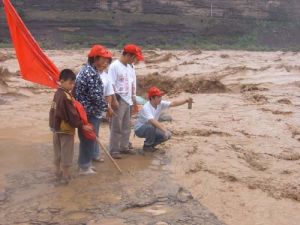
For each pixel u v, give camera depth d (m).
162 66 27.17
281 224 6.98
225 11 88.12
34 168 8.86
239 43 83.62
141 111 9.38
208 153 9.62
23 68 9.13
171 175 8.49
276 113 13.48
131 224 6.90
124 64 9.04
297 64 29.39
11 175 8.52
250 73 22.16
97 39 79.19
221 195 7.75
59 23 79.12
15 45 9.05
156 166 8.90
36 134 11.32
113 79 8.92
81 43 77.94
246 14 88.88
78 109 7.90
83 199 7.58
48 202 7.51
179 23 84.56
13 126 12.19
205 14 87.19
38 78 9.18
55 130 7.98
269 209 7.35
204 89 18.64
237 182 8.23
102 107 8.34
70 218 7.07
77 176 8.40
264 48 78.00
